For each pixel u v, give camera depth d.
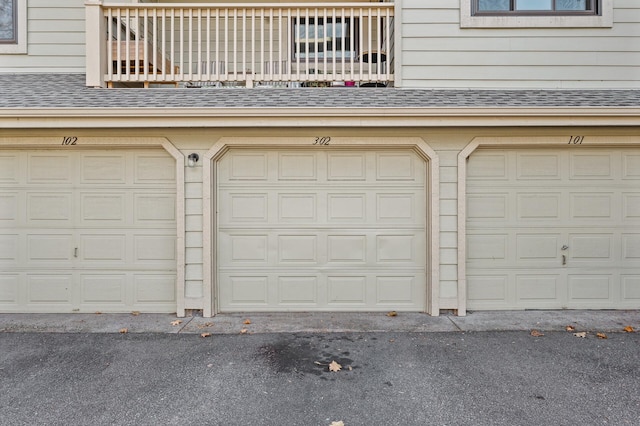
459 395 3.10
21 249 5.11
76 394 3.12
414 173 5.18
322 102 4.82
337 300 5.22
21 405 2.96
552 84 5.30
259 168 5.17
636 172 5.16
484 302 5.20
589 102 4.80
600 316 4.96
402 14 5.32
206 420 2.78
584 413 2.85
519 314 5.05
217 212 5.14
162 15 5.34
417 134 5.00
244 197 5.18
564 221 5.18
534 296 5.20
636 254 5.20
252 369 3.56
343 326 4.65
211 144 5.00
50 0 5.93
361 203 5.20
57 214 5.12
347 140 5.02
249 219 5.18
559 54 5.30
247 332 4.46
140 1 6.26
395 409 2.91
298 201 5.20
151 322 4.78
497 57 5.32
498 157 5.16
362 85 6.09
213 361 3.72
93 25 5.25
